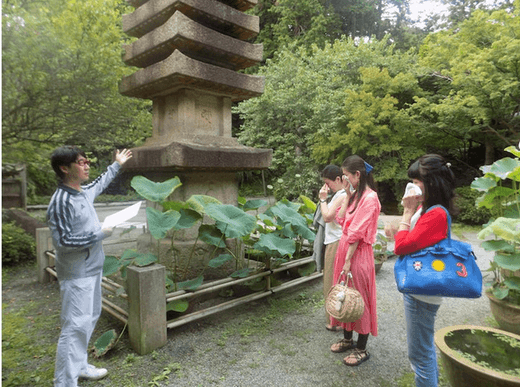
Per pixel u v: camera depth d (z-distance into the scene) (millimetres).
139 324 2518
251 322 3127
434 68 10094
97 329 3023
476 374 1640
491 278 4512
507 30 7684
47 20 4211
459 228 8945
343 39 13203
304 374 2318
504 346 1923
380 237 5305
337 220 2721
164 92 4137
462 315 3350
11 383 2219
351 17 17906
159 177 4113
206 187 4066
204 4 3766
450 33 9750
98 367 2377
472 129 9555
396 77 10617
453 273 1601
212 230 3322
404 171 11398
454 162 14539
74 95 4629
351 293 2205
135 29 4164
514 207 3340
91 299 2135
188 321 2846
